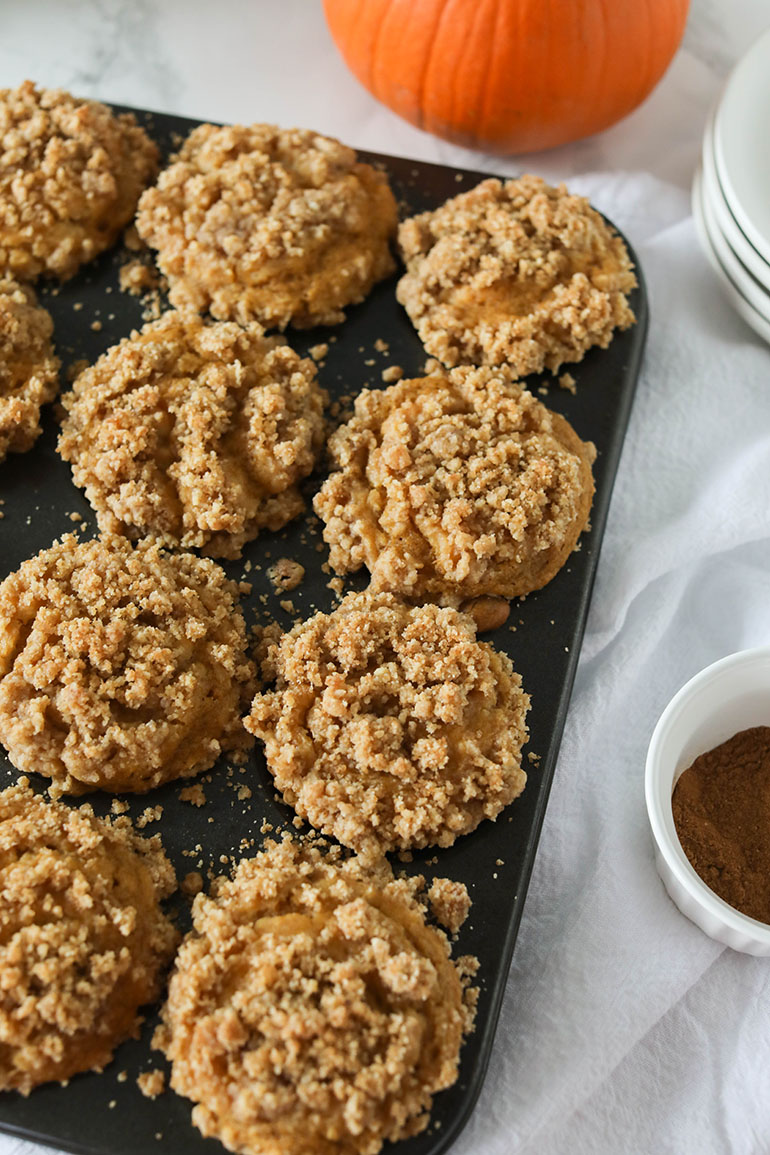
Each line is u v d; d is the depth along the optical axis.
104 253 0.60
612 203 0.63
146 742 0.50
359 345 0.58
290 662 0.51
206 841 0.50
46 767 0.50
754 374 0.59
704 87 0.67
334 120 0.66
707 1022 0.50
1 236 0.58
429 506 0.53
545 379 0.57
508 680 0.52
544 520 0.53
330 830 0.49
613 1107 0.49
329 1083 0.45
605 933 0.51
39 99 0.60
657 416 0.59
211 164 0.59
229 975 0.46
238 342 0.56
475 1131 0.48
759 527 0.56
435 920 0.49
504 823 0.50
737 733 0.53
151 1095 0.46
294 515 0.55
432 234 0.58
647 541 0.56
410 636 0.51
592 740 0.54
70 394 0.56
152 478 0.54
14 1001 0.46
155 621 0.52
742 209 0.57
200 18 0.68
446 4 0.58
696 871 0.50
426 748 0.49
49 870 0.47
